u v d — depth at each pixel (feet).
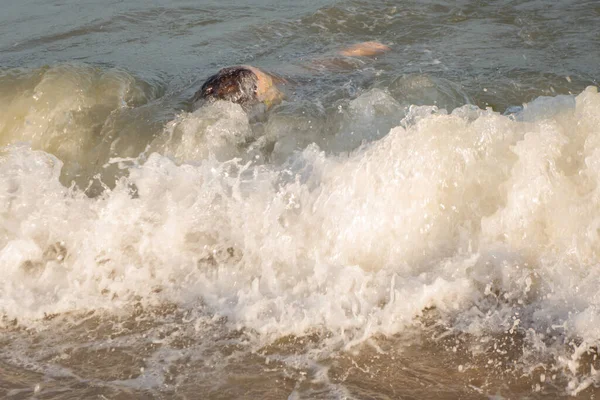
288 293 13.44
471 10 28.40
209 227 14.88
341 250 14.20
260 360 12.04
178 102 20.35
